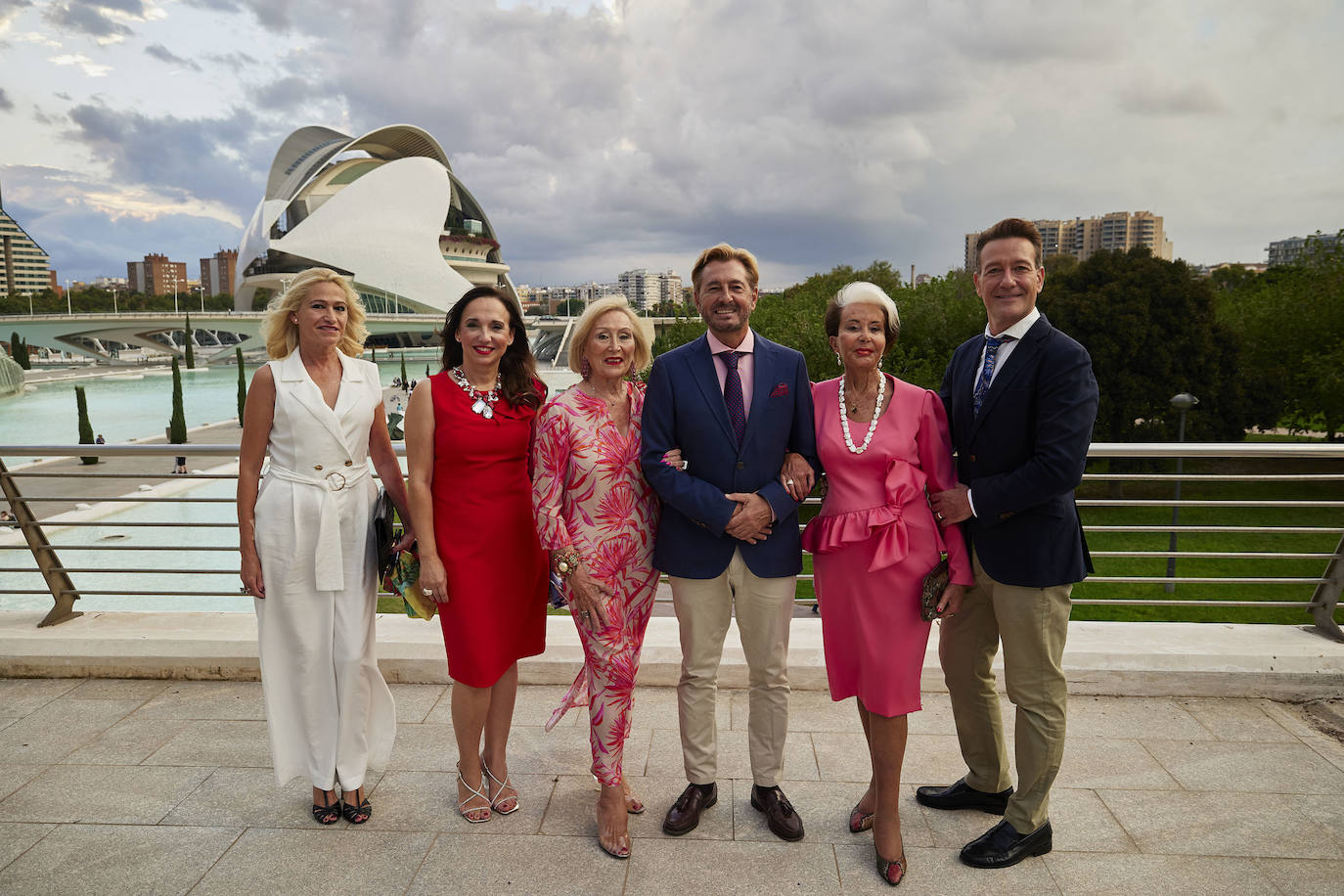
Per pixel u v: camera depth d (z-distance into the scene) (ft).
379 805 7.47
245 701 9.52
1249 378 60.34
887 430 6.64
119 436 103.24
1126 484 60.64
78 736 8.70
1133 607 33.27
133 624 10.66
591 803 7.51
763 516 6.61
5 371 161.68
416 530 7.11
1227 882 6.24
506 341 7.07
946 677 7.36
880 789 6.38
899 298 69.97
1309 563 39.73
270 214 226.79
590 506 6.88
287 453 7.11
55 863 6.56
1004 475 6.28
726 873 6.45
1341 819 7.06
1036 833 6.53
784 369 6.90
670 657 9.90
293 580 7.03
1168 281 59.77
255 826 7.13
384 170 218.79
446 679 10.03
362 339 7.72
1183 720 8.89
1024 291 6.47
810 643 10.09
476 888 6.26
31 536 10.46
